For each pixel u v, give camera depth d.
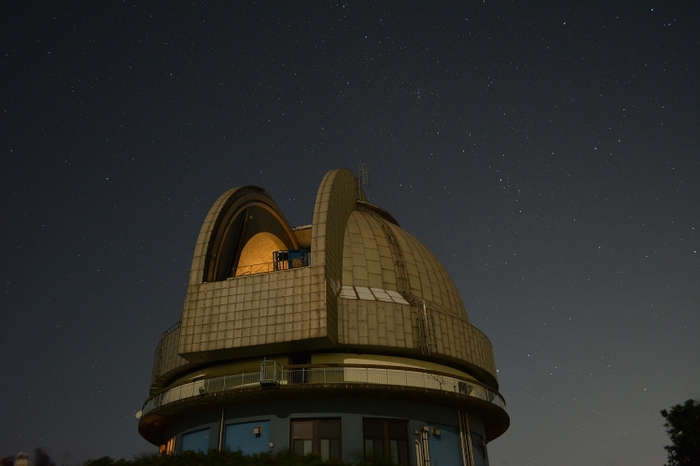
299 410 25.17
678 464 17.98
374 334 27.41
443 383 26.98
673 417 18.17
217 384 25.91
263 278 26.77
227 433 25.69
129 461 20.36
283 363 26.77
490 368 33.22
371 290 30.69
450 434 27.69
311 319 25.31
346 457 24.20
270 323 25.70
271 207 35.97
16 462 17.30
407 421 26.27
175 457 20.77
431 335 28.94
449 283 36.75
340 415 25.14
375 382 25.66
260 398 25.30
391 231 36.41
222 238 30.17
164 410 27.05
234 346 25.70
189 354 26.28
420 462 25.52
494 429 33.66
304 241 39.59
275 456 21.86
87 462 19.69
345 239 33.12
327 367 25.48
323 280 26.00
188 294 27.25
